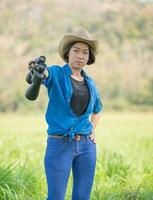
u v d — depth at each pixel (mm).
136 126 37562
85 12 142000
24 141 19047
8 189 7340
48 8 149375
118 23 135750
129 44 123875
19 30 140375
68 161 5504
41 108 90875
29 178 8016
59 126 5473
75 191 5664
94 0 147375
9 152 13172
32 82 5164
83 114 5539
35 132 27406
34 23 142500
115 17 138875
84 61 5574
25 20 147000
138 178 9195
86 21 136000
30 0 157250
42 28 137250
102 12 140375
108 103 97250
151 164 10344
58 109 5484
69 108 5461
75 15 140125
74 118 5484
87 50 5574
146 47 123250
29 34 136125
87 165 5586
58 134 5492
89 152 5590
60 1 151750
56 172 5480
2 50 126812
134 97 99312
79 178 5625
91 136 5621
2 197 7289
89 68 106125
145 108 95875
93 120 5957
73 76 5586
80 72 5676
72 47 5566
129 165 9602
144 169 9945
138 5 147250
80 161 5582
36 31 136750
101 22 135625
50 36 131125
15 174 7957
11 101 95625
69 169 5531
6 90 99625
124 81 102875
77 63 5543
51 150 5516
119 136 25203
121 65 110625
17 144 16344
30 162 9938
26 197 7605
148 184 8484
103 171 9125
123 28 132750
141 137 24891
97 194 7477
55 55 117312
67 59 5699
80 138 5531
